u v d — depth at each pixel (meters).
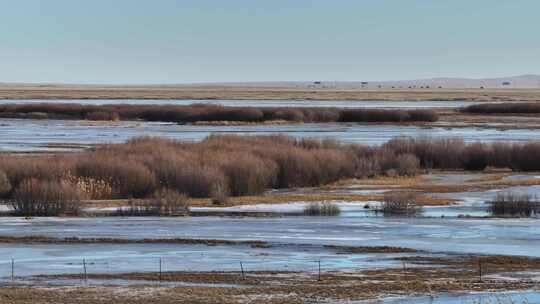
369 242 48.88
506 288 35.50
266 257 43.53
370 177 90.25
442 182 86.31
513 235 51.72
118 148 86.12
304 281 36.62
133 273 38.50
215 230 53.62
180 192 72.50
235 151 84.94
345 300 32.91
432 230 53.78
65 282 36.22
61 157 77.44
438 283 36.34
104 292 33.59
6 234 51.28
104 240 49.00
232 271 39.38
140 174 73.12
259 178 76.62
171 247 46.81
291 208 65.81
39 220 57.94
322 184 84.25
